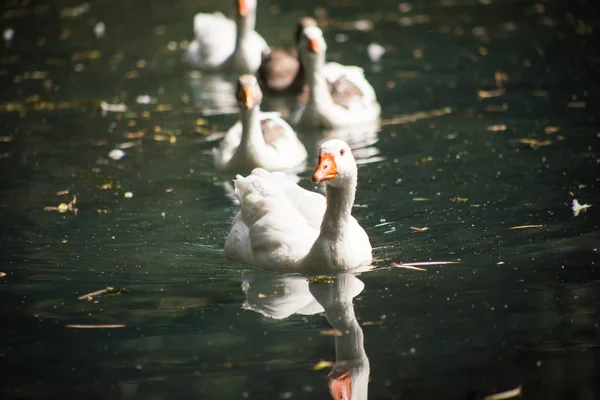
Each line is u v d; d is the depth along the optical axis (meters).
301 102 19.69
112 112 19.44
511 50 23.44
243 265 11.73
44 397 8.55
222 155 16.16
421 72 21.98
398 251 11.83
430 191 14.12
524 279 10.77
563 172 14.64
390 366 8.96
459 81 21.00
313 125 18.78
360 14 28.84
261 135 15.89
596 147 15.88
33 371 9.03
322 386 8.62
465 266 11.23
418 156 16.02
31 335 9.78
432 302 10.29
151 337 9.69
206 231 12.94
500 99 19.39
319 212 12.07
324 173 10.77
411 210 13.33
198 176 15.54
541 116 17.98
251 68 23.56
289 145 16.64
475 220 12.78
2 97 20.56
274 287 10.91
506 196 13.68
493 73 21.45
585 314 9.84
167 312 10.28
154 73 23.03
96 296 10.73
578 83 20.22
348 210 11.20
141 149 16.98
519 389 8.46
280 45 25.73
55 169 15.79
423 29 26.36
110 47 25.48
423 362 9.02
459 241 12.05
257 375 8.85
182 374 8.92
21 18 29.16
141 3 31.61
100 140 17.47
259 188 12.02
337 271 11.30
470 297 10.38
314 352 9.27
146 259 11.88
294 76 22.28
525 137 16.72
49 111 19.47
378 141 17.20
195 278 11.27
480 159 15.61
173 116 19.20
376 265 11.44
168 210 13.81
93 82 21.92
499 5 28.94
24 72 22.80
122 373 8.97
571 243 11.75
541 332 9.51
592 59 22.11
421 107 19.25
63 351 9.43
